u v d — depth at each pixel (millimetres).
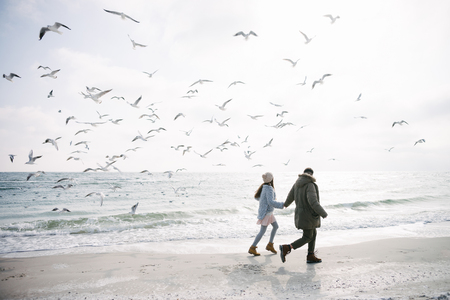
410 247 6949
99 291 4172
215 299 3715
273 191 6355
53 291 4219
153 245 8102
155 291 4113
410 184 41875
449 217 12406
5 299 3934
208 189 33656
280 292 3896
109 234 9875
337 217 13047
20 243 8625
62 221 11898
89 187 34688
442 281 4191
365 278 4445
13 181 46906
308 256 5602
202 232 9992
